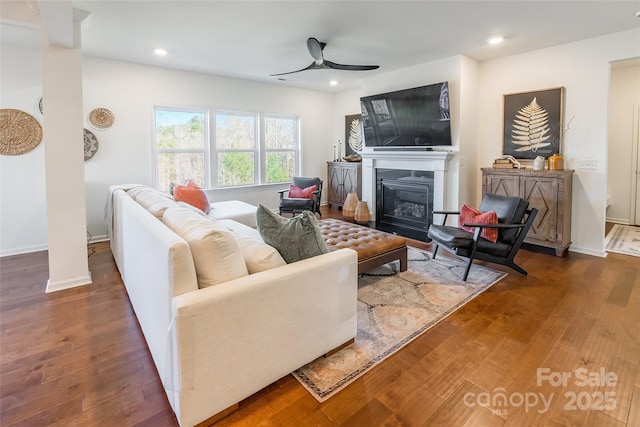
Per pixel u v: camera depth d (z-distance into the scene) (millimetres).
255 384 1684
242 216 4316
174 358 1472
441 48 4168
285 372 1806
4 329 2389
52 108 2930
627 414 1604
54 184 3004
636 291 2982
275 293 1702
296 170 6980
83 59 4418
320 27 3453
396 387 1808
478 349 2146
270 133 6516
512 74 4477
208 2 2867
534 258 3908
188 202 4102
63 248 3090
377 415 1619
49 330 2381
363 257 3057
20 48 3951
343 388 1805
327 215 6523
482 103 4797
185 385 1453
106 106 4617
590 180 3984
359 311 2652
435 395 1747
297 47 4102
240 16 3164
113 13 3068
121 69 4695
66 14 2160
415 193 5176
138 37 3725
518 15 3182
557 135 4133
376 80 5523
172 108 5273
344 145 7254
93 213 4637
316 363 2010
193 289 1542
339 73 5422
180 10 3021
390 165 5426
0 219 4035
